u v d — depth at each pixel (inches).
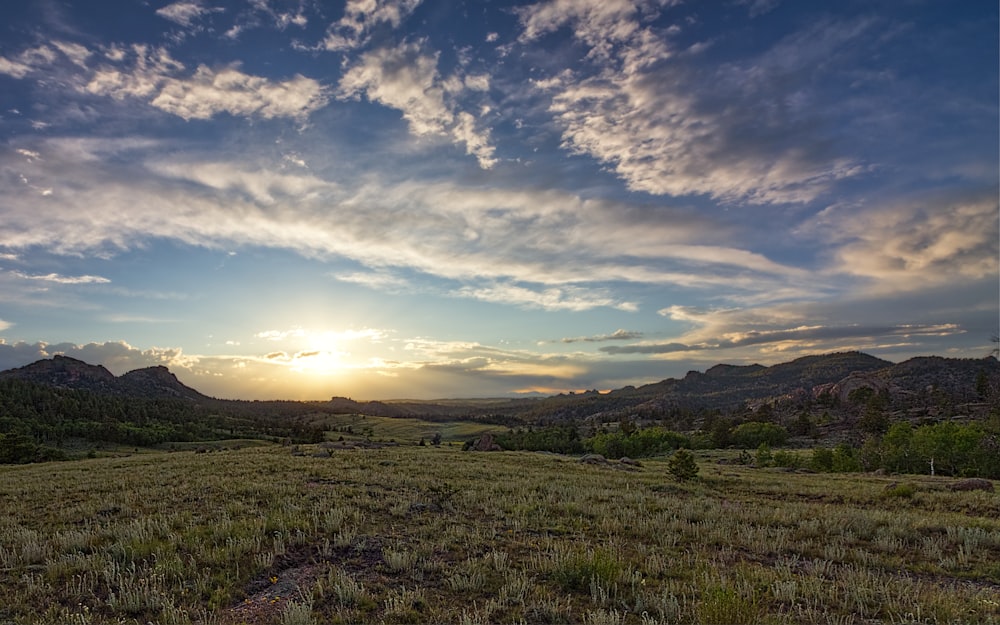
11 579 355.9
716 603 288.8
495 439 4761.3
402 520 555.8
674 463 1157.1
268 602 327.9
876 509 749.3
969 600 344.5
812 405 6988.2
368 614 308.2
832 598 336.8
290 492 689.0
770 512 665.0
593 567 367.6
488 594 342.0
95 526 495.2
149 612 306.5
